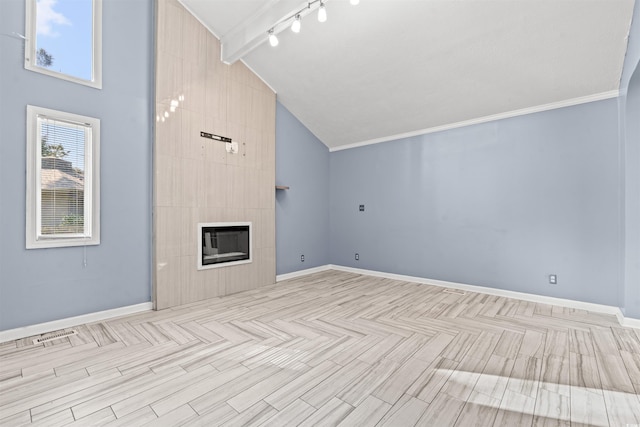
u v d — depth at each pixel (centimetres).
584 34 291
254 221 460
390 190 540
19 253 274
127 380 207
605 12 268
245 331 293
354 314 345
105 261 324
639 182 308
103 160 322
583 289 364
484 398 189
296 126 555
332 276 556
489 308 367
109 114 326
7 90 268
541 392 195
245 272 448
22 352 247
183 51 376
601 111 352
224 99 420
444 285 478
